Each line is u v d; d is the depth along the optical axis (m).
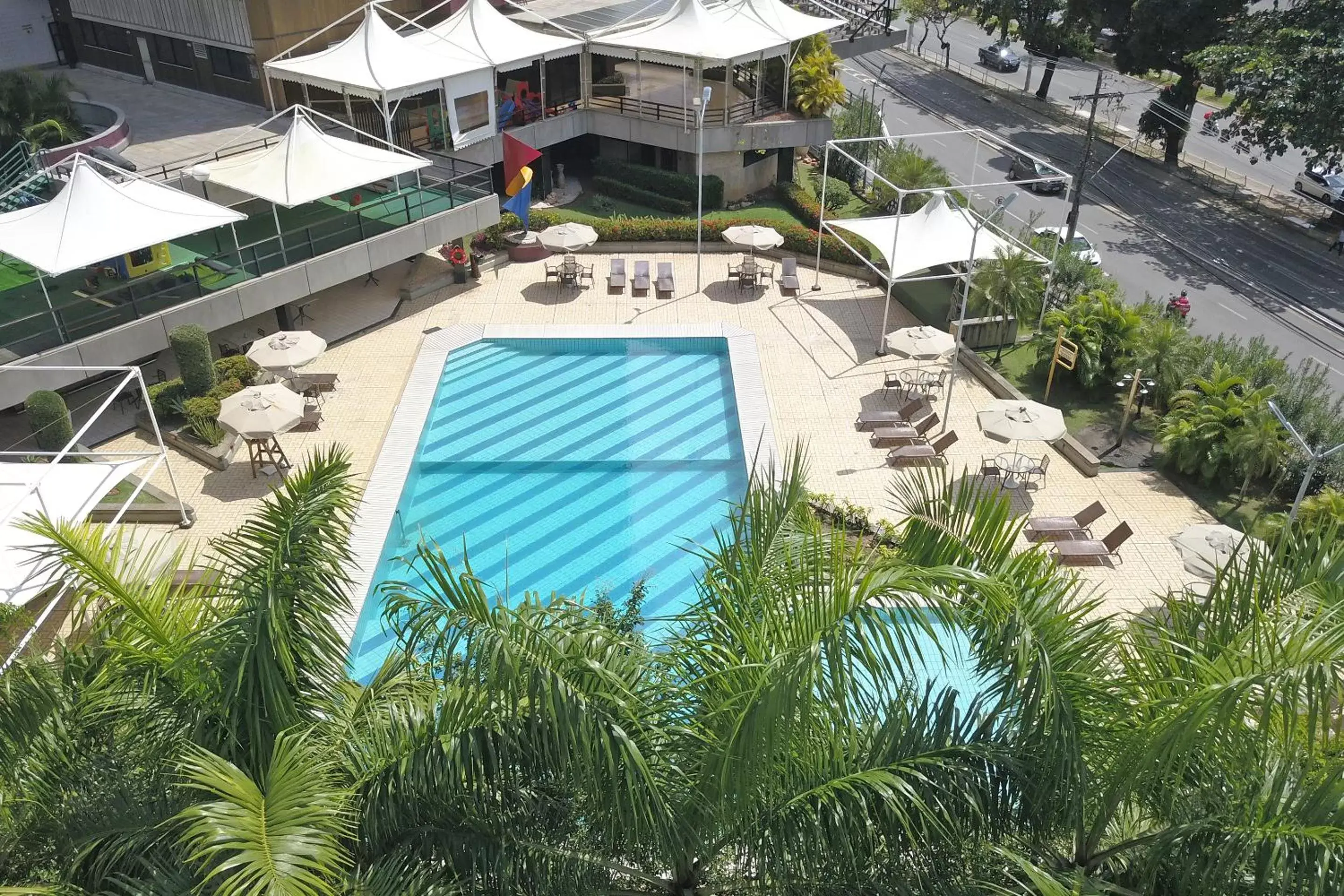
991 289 25.17
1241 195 39.38
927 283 28.17
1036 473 19.92
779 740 6.72
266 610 7.69
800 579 7.80
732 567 8.23
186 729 8.02
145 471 20.25
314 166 24.81
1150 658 7.95
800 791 7.37
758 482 8.77
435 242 27.30
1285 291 30.92
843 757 7.26
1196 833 7.04
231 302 23.03
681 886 7.86
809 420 22.28
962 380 24.11
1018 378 24.28
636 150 36.75
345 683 8.59
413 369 24.06
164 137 31.48
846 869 7.32
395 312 27.00
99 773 8.10
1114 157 43.62
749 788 6.98
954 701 7.71
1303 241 35.03
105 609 8.80
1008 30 65.06
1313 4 35.06
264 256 23.84
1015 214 36.72
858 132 38.66
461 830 7.61
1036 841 7.68
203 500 19.42
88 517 15.89
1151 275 31.75
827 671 7.21
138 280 21.73
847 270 29.78
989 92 54.16
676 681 8.02
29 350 20.02
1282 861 6.39
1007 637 7.00
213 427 20.89
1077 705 7.50
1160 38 40.69
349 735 8.04
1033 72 57.69
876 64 59.88
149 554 9.05
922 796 7.38
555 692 6.68
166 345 22.02
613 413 22.95
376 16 31.14
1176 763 7.25
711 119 34.41
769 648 7.38
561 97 38.44
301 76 30.05
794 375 24.20
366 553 17.80
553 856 7.59
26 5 38.28
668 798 7.40
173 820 6.93
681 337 25.81
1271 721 7.34
